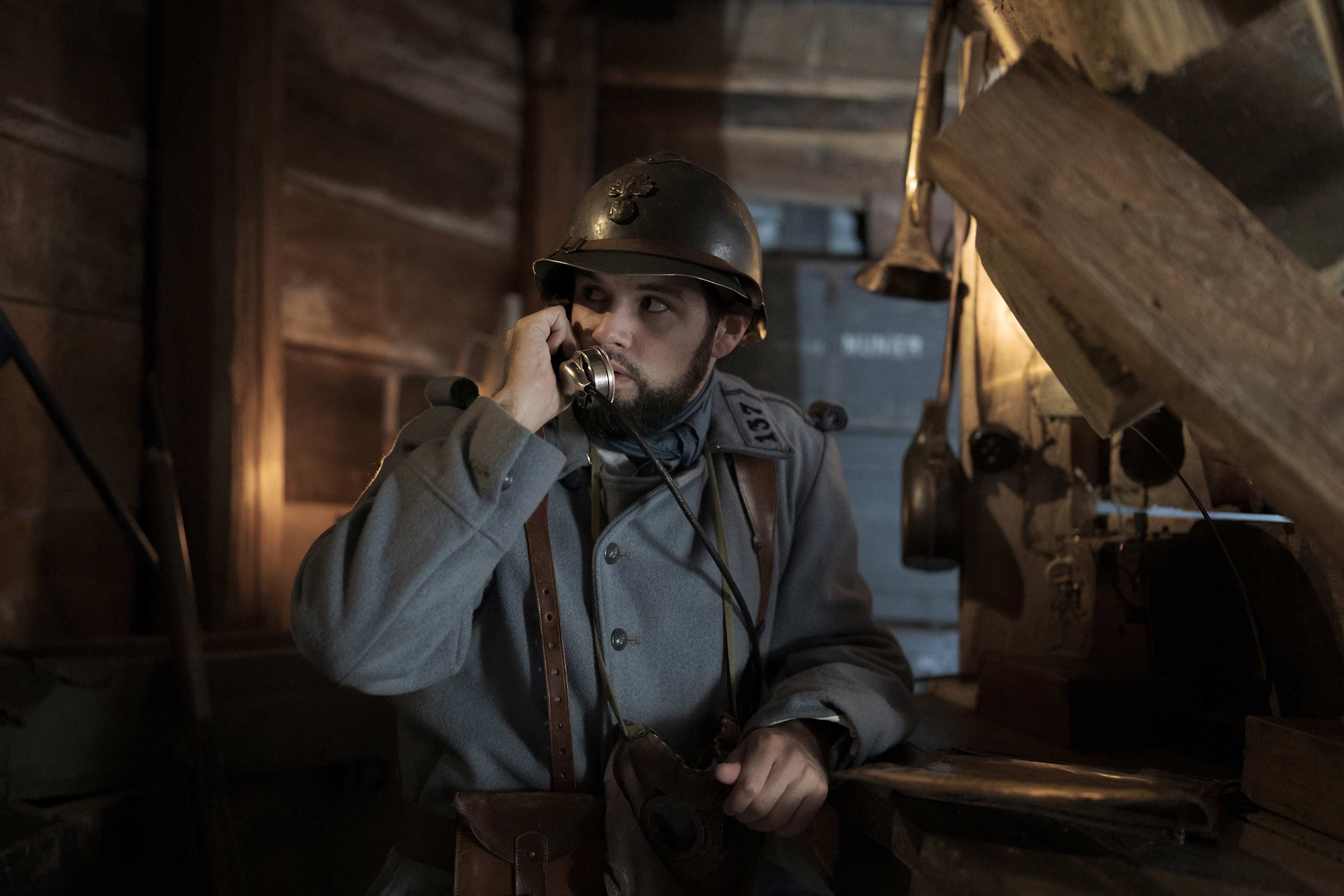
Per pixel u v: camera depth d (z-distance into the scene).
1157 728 1.30
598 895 1.10
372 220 3.06
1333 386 0.67
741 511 1.30
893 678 1.29
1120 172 0.73
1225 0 0.71
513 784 1.17
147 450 2.07
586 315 1.20
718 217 1.21
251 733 2.04
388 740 2.31
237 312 2.50
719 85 3.54
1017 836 0.90
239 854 1.74
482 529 1.04
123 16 2.44
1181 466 1.38
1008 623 1.81
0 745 1.71
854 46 3.54
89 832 1.74
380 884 1.20
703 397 1.29
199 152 2.47
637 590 1.21
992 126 0.76
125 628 2.41
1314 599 1.11
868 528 3.54
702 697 1.22
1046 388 1.61
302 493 2.85
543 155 3.48
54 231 2.25
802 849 1.46
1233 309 0.69
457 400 1.21
